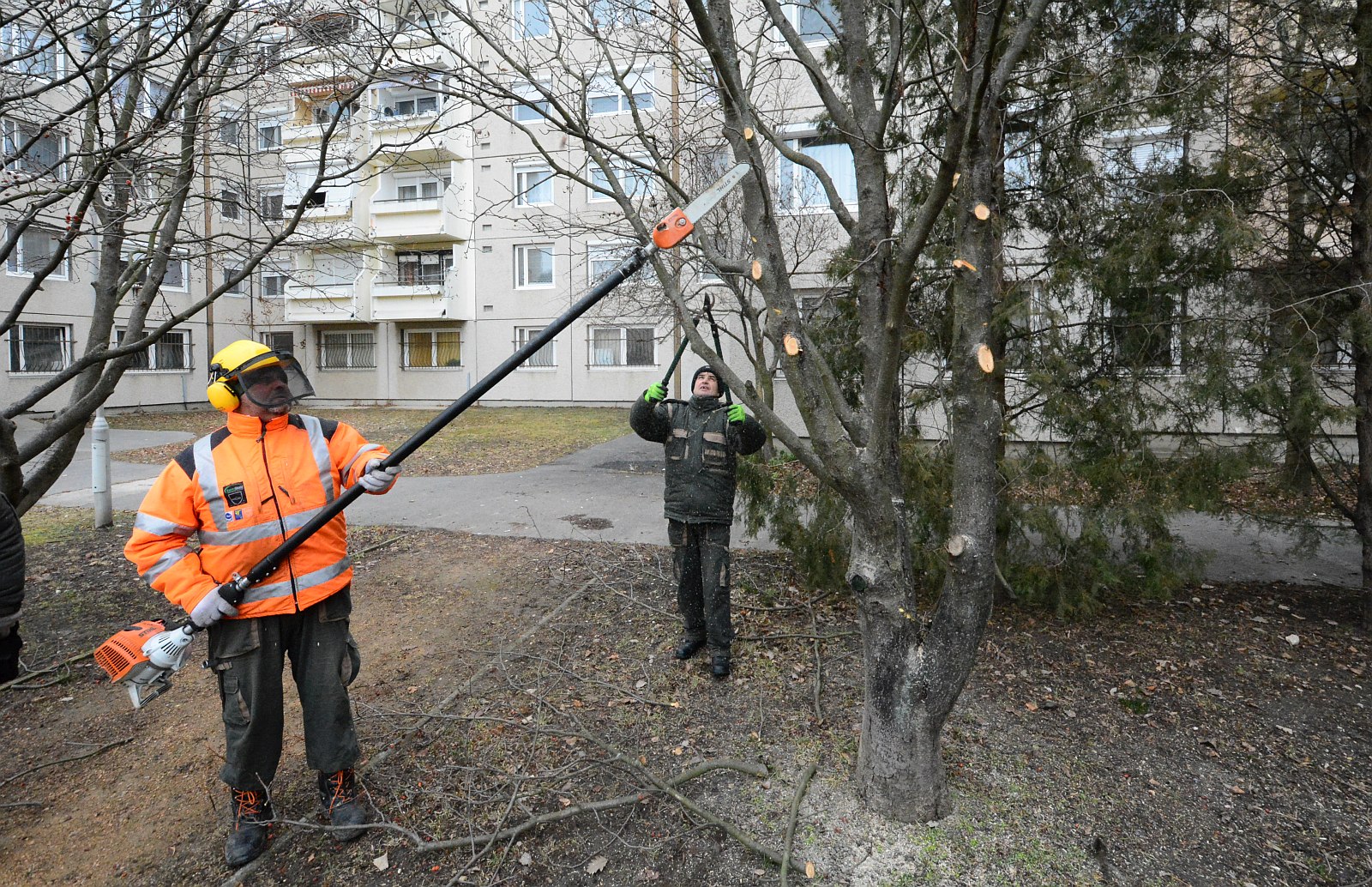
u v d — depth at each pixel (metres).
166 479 2.32
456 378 21.03
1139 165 4.59
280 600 2.37
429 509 7.49
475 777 2.89
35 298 16.45
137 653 2.27
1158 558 4.12
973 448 2.38
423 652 4.09
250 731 2.39
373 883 2.37
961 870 2.34
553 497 8.04
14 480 3.94
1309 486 4.43
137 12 3.87
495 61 7.41
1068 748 3.05
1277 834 2.53
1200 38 4.41
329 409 20.83
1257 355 4.10
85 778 2.98
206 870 2.45
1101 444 4.20
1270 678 3.67
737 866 2.40
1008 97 4.23
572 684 3.66
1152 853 2.43
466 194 19.52
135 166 3.85
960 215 2.30
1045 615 4.51
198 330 20.69
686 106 6.71
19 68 4.48
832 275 4.81
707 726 3.24
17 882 2.42
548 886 2.33
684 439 3.71
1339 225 4.32
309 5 3.94
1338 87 4.22
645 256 2.38
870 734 2.62
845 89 4.39
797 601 4.77
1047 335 4.24
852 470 2.37
